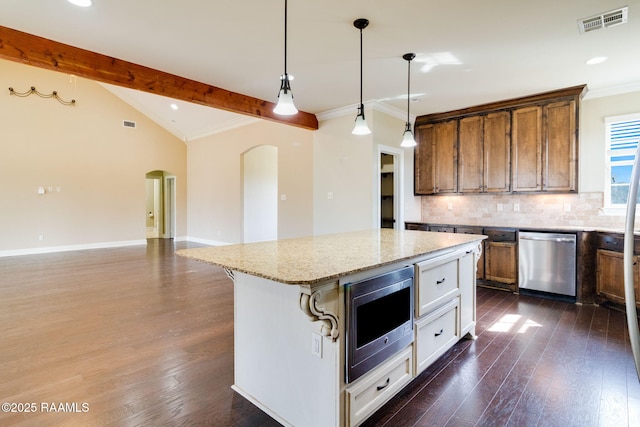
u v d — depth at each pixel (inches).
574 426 70.7
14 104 274.8
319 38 115.9
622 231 140.2
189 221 380.2
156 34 113.5
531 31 110.0
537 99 170.4
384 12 99.7
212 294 163.8
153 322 127.4
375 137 190.5
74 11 99.2
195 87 158.1
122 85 136.3
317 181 223.9
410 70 142.6
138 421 72.1
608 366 95.6
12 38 110.0
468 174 194.7
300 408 69.4
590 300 151.9
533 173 171.9
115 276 200.4
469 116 194.2
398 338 78.5
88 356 100.3
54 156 294.2
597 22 104.3
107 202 324.2
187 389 84.4
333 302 62.7
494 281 176.2
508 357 101.8
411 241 107.0
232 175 315.9
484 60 132.2
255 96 181.3
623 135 159.0
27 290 169.3
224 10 98.9
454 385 86.8
